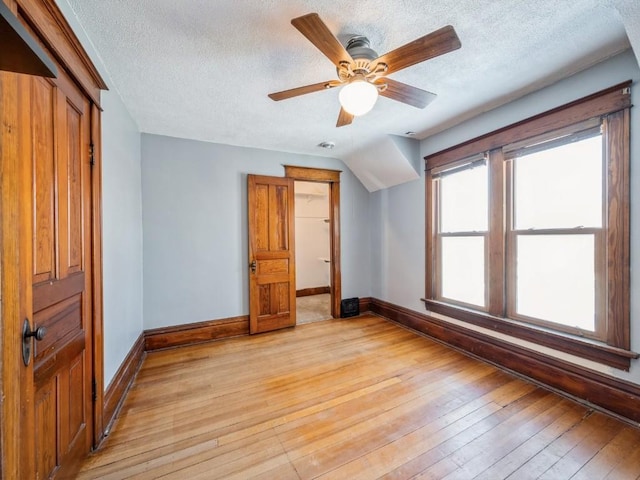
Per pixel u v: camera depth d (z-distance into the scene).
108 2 1.35
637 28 1.44
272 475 1.43
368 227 4.50
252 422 1.84
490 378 2.37
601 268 1.97
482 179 2.84
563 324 2.19
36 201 1.07
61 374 1.27
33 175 1.05
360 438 1.69
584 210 2.06
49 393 1.17
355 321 4.02
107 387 1.83
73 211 1.40
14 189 0.80
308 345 3.14
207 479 1.42
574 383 2.05
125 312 2.30
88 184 1.58
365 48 1.61
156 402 2.07
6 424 0.75
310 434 1.73
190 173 3.26
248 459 1.54
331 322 3.98
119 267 2.15
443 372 2.48
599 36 1.65
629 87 1.77
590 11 1.46
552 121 2.17
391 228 4.03
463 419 1.85
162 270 3.11
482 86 2.21
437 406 1.99
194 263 3.27
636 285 1.76
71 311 1.37
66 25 1.24
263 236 3.61
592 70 1.94
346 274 4.32
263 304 3.59
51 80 1.20
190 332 3.21
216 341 3.29
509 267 2.56
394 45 1.72
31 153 1.01
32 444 0.91
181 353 2.95
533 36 1.65
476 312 2.82
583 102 1.99
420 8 1.43
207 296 3.33
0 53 0.57
